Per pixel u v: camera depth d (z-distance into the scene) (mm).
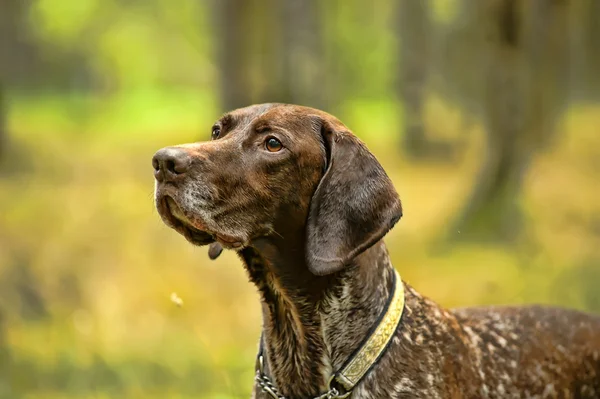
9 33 44781
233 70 20141
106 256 11766
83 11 38438
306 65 17234
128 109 41125
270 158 4598
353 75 34969
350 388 4578
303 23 17203
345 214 4547
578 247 12477
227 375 7395
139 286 10656
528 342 5211
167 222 4613
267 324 4895
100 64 50062
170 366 8273
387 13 35250
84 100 45562
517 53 13125
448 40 20016
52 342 8930
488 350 5086
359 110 33656
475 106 16062
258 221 4625
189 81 55000
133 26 48906
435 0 24344
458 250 12719
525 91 13219
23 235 12953
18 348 8781
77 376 8125
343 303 4621
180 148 4480
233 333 9367
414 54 24438
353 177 4578
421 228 14281
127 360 8477
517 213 13219
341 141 4648
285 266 4703
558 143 20766
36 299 9984
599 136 26047
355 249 4504
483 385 4938
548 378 5160
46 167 21125
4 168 20734
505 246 12828
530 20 13102
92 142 27172
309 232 4586
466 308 5445
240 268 11578
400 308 4719
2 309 9555
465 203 13578
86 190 17516
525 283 10688
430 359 4664
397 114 28094
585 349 5348
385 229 4531
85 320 9469
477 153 16172
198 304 10234
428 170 21297
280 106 4824
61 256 11531
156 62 53719
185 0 48125
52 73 49156
